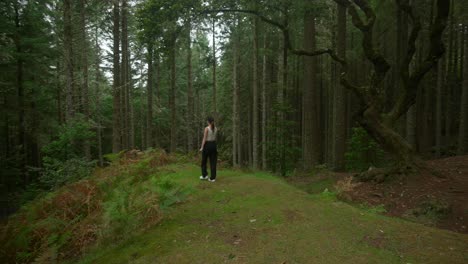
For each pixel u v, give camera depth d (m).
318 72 22.22
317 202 5.63
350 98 20.77
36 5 15.40
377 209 7.02
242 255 3.54
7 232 4.96
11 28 14.66
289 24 13.08
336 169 12.38
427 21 14.04
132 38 20.56
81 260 4.16
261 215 4.96
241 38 19.78
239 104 24.23
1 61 12.78
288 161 14.91
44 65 17.12
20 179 15.26
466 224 6.00
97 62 22.27
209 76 35.59
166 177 6.67
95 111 22.86
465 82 14.76
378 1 13.04
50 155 10.33
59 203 5.62
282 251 3.59
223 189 6.96
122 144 20.50
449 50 20.70
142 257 3.75
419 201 7.10
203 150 8.03
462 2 14.63
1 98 16.72
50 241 4.34
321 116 25.06
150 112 20.20
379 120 8.97
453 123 23.27
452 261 3.30
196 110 37.72
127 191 5.43
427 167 8.32
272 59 20.28
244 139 29.86
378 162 12.19
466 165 9.38
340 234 4.07
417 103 18.83
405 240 3.90
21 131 16.92
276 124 13.97
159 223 4.95
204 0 10.24
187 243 4.02
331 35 16.55
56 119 18.64
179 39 12.66
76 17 14.12
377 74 8.90
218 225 4.63
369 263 3.25
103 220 4.62
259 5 10.56
